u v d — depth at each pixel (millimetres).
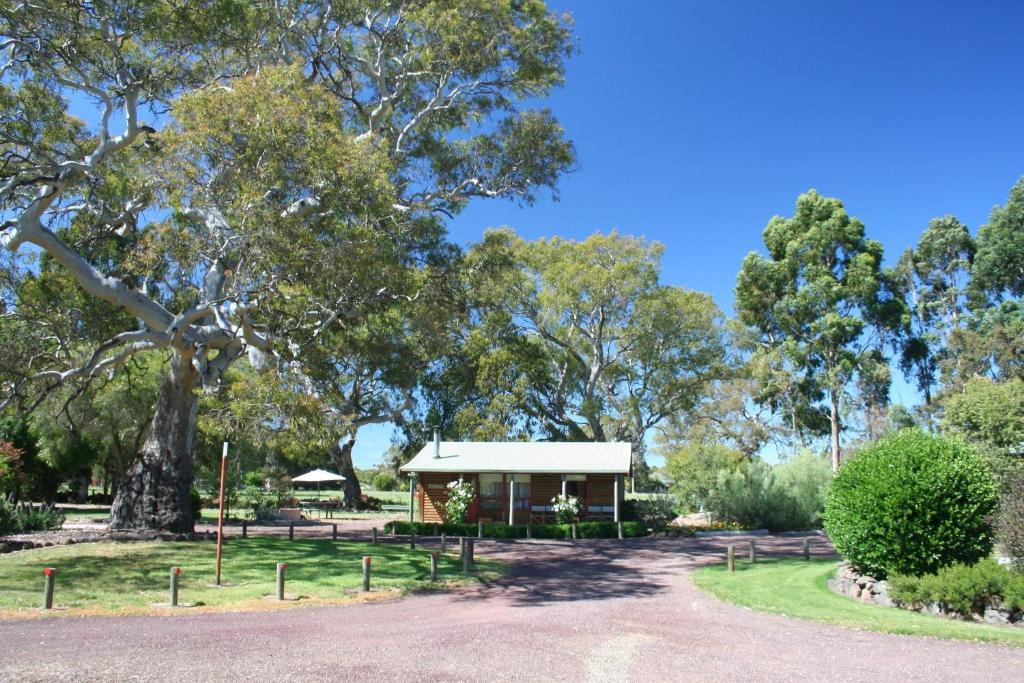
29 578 13469
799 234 57250
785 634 10156
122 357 20516
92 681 6988
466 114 23359
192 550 17922
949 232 61344
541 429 43531
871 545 12938
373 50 23297
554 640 9484
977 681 7641
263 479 48656
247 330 17859
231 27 17875
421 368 26391
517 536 27781
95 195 20312
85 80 16891
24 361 20156
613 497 31047
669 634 10078
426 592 14047
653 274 42438
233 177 14773
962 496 12539
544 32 21656
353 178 15234
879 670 8094
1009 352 43719
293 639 9289
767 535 28734
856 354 54219
